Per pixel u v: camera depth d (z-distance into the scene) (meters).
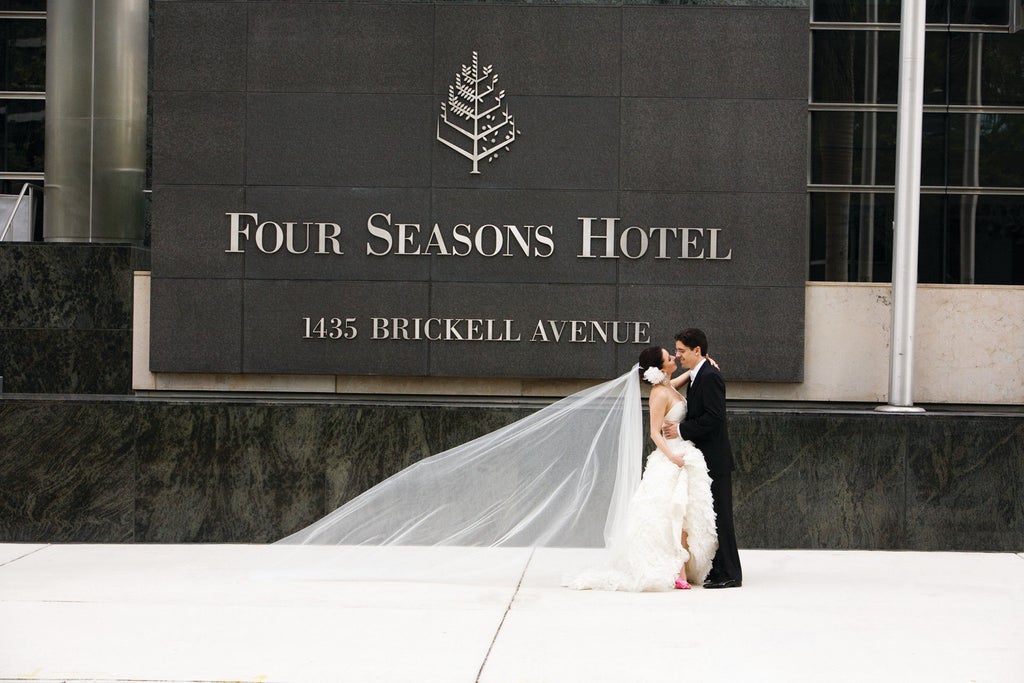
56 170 13.34
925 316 12.51
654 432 8.62
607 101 12.25
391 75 12.30
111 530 10.38
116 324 12.56
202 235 12.31
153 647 6.70
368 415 10.44
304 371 12.34
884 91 13.52
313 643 6.82
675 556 8.53
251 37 12.29
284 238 12.34
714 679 6.07
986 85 13.58
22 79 14.70
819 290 12.40
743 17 12.20
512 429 9.90
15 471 10.35
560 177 12.27
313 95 12.30
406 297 12.34
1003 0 13.55
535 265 12.29
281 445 10.41
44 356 12.61
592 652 6.61
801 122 12.18
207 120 12.30
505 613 7.69
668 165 12.24
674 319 12.24
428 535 9.89
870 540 10.19
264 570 9.16
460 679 6.06
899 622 7.43
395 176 12.30
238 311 12.31
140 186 13.60
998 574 9.14
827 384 12.38
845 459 10.20
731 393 12.39
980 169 13.59
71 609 7.72
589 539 9.78
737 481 10.24
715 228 12.22
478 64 12.28
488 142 12.29
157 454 10.38
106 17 13.27
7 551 9.97
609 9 12.24
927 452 10.16
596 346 12.29
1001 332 12.47
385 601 8.09
